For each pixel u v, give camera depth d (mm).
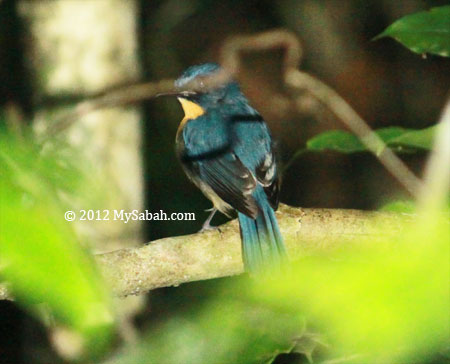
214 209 10969
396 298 2016
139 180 12688
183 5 20250
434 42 7277
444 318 1993
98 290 1948
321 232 7883
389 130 8562
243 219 8414
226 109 11000
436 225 2070
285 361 5777
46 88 11875
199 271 7305
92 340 3031
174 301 13055
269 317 3859
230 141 10297
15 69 12812
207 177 10328
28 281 1906
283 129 19516
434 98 20547
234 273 7867
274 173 10031
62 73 11906
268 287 2717
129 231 12148
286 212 8258
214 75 11281
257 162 10086
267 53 19547
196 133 10633
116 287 6926
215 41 20672
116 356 3195
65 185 2355
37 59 11938
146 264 6977
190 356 3191
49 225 1930
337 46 20250
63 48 11914
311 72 20094
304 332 3963
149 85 12141
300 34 20172
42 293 1927
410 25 7293
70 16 11906
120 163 12305
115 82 12125
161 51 20062
